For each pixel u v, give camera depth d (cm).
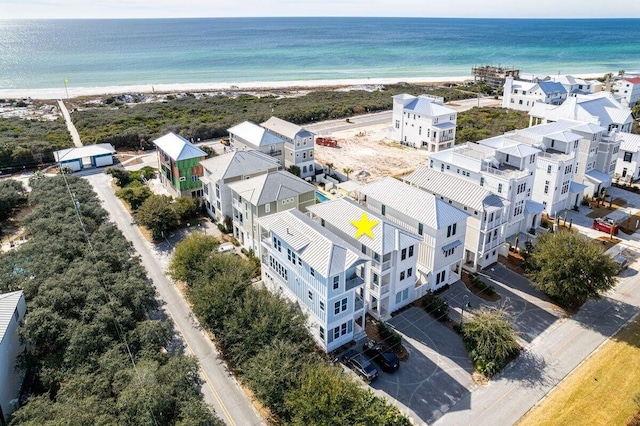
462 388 3809
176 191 7288
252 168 6538
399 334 4394
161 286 5162
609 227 6294
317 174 8631
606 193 7638
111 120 12038
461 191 5422
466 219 5038
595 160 7638
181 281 5003
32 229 5394
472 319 4459
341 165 9156
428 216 4850
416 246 4603
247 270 4562
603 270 4628
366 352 4109
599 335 4438
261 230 4875
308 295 4178
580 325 4578
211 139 11025
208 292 4109
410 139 10538
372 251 4412
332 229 4853
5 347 3453
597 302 4925
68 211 5731
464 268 5519
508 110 13650
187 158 7025
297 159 8206
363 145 10575
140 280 4312
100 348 3531
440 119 10006
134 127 11175
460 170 6175
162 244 6103
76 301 3950
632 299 4994
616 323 4609
